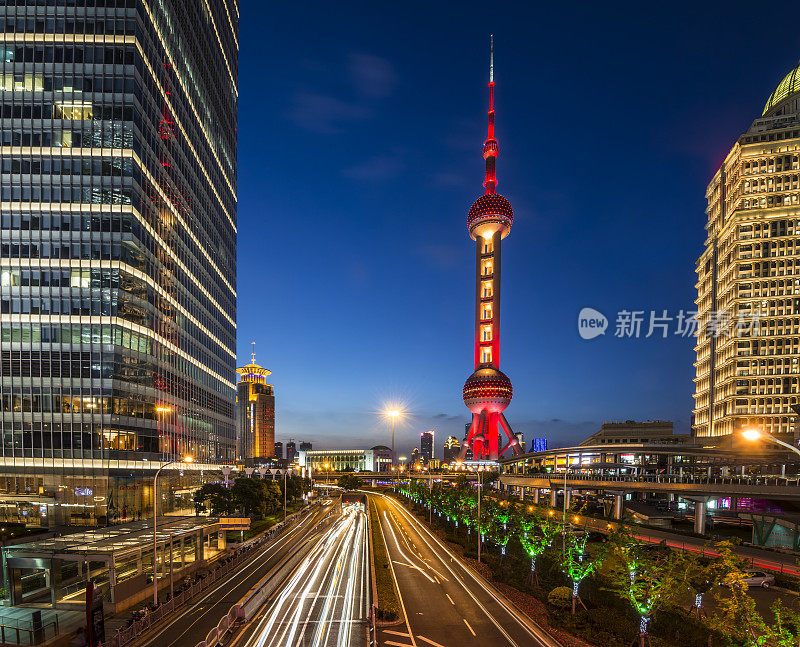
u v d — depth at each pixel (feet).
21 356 279.69
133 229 295.69
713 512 333.42
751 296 512.63
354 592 155.84
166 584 158.20
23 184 290.15
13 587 137.90
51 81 295.69
